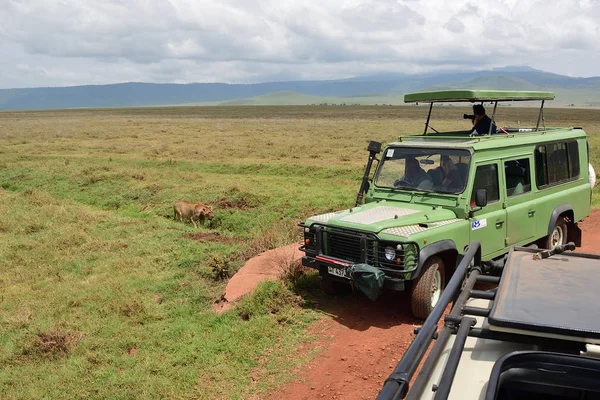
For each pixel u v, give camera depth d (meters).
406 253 6.14
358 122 67.25
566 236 9.23
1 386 5.43
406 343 6.00
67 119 88.62
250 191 15.89
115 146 31.75
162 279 8.59
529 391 2.50
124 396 5.16
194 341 6.21
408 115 95.56
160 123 67.56
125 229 12.07
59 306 7.54
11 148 30.83
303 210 13.80
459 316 3.12
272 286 7.26
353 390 5.15
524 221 7.88
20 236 11.73
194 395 5.18
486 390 2.39
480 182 7.10
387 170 7.79
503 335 2.83
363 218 6.76
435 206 7.11
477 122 8.50
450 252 6.77
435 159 7.29
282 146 31.41
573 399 2.44
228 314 6.86
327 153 27.95
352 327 6.50
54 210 13.89
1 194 16.83
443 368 2.70
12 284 8.72
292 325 6.60
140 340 6.34
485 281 3.93
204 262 9.31
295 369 5.59
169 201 15.93
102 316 7.16
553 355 2.43
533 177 8.10
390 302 7.28
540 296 3.04
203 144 33.56
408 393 2.54
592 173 10.12
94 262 9.76
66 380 5.50
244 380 5.42
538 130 9.18
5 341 6.54
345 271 6.58
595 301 2.96
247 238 11.59
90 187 18.17
